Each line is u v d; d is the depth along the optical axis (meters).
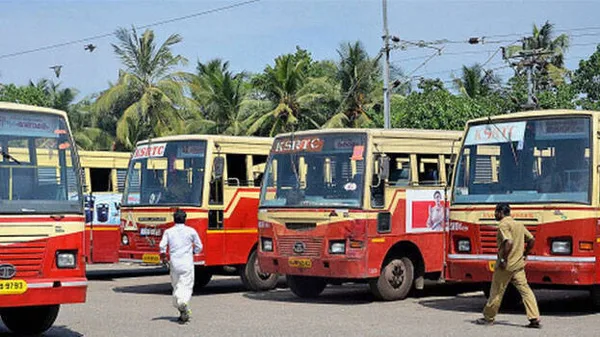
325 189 16.36
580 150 13.60
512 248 12.75
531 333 12.09
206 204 18.25
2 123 11.93
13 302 11.26
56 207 11.92
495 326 12.86
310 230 16.22
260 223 17.12
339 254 15.87
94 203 22.27
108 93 44.41
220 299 17.36
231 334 12.38
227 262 18.55
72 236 11.92
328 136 16.62
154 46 44.97
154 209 18.58
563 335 11.88
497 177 14.31
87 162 22.27
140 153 19.48
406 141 16.84
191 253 14.00
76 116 49.81
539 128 14.08
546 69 49.12
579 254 13.23
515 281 12.79
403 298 16.77
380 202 16.22
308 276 17.28
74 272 11.88
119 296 18.06
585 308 15.17
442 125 34.81
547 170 13.81
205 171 18.33
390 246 16.31
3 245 11.31
